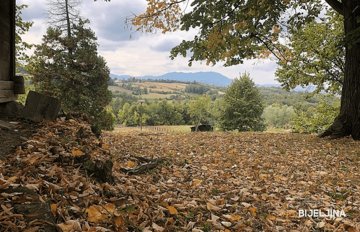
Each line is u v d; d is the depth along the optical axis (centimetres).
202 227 335
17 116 584
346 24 1106
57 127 574
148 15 887
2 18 613
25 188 255
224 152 916
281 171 692
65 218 245
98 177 394
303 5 927
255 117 3841
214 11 750
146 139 1100
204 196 462
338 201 477
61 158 398
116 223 264
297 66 1800
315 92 2020
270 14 799
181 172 627
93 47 2369
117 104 12662
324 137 1209
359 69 1141
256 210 424
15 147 411
